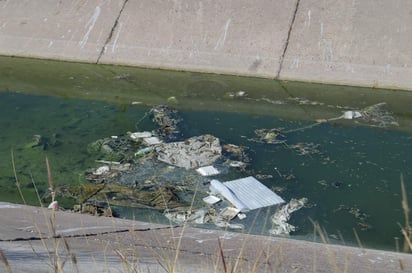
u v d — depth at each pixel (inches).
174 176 365.4
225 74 502.0
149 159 382.0
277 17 522.9
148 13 540.4
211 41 519.5
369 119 435.8
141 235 244.8
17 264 196.2
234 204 337.1
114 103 460.8
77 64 525.3
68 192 351.9
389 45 497.4
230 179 363.3
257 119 435.8
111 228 251.1
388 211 339.3
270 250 231.1
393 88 478.0
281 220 326.6
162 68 512.1
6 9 561.0
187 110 449.1
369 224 328.2
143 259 207.9
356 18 512.7
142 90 481.4
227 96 471.2
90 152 394.0
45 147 401.4
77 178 366.6
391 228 325.1
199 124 429.1
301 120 434.9
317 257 230.4
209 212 331.9
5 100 466.9
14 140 411.2
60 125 429.7
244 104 458.6
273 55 505.7
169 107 452.4
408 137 413.1
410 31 501.7
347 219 331.6
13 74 510.0
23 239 229.6
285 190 354.9
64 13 553.3
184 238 243.8
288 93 474.9
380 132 418.9
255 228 320.8
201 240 242.1
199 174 366.6
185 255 220.5
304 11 522.6
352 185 361.4
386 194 354.6
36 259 203.2
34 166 379.9
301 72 494.6
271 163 380.8
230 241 242.4
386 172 375.2
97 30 539.8
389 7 514.3
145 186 356.8
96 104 459.5
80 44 534.9
